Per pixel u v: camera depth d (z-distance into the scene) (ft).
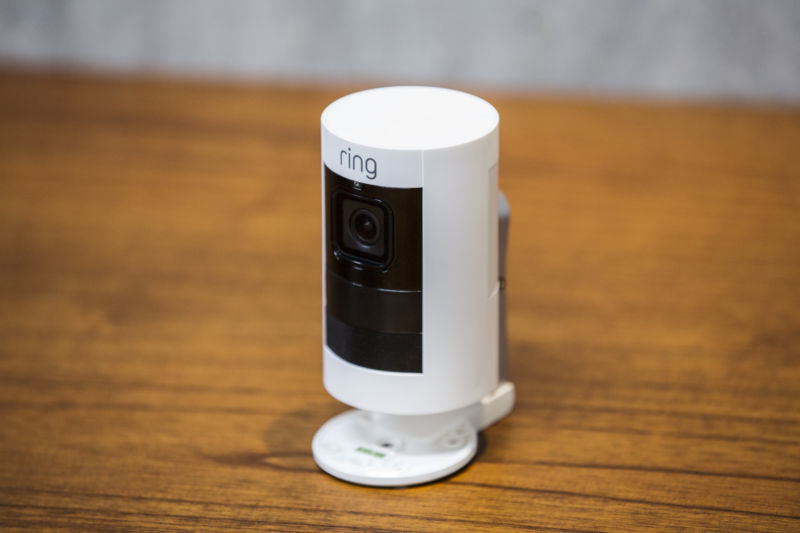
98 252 3.80
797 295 3.50
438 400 2.51
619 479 2.63
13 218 4.03
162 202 4.16
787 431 2.82
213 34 5.14
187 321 3.38
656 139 4.64
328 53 5.11
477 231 2.43
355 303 2.46
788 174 4.33
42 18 5.21
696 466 2.68
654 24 4.89
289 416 2.91
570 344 3.24
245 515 2.51
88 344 3.25
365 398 2.52
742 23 4.84
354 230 2.43
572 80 5.02
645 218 4.01
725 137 4.65
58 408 2.94
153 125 4.78
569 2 4.88
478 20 4.96
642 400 2.97
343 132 2.38
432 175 2.33
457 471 2.66
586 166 4.41
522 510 2.52
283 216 4.06
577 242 3.85
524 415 2.90
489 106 2.52
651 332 3.30
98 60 5.24
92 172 4.39
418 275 2.40
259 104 4.97
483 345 2.54
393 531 2.45
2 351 3.21
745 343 3.23
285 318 3.40
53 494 2.59
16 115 4.86
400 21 5.00
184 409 2.94
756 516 2.50
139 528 2.47
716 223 3.97
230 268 3.70
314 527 2.47
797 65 4.88
